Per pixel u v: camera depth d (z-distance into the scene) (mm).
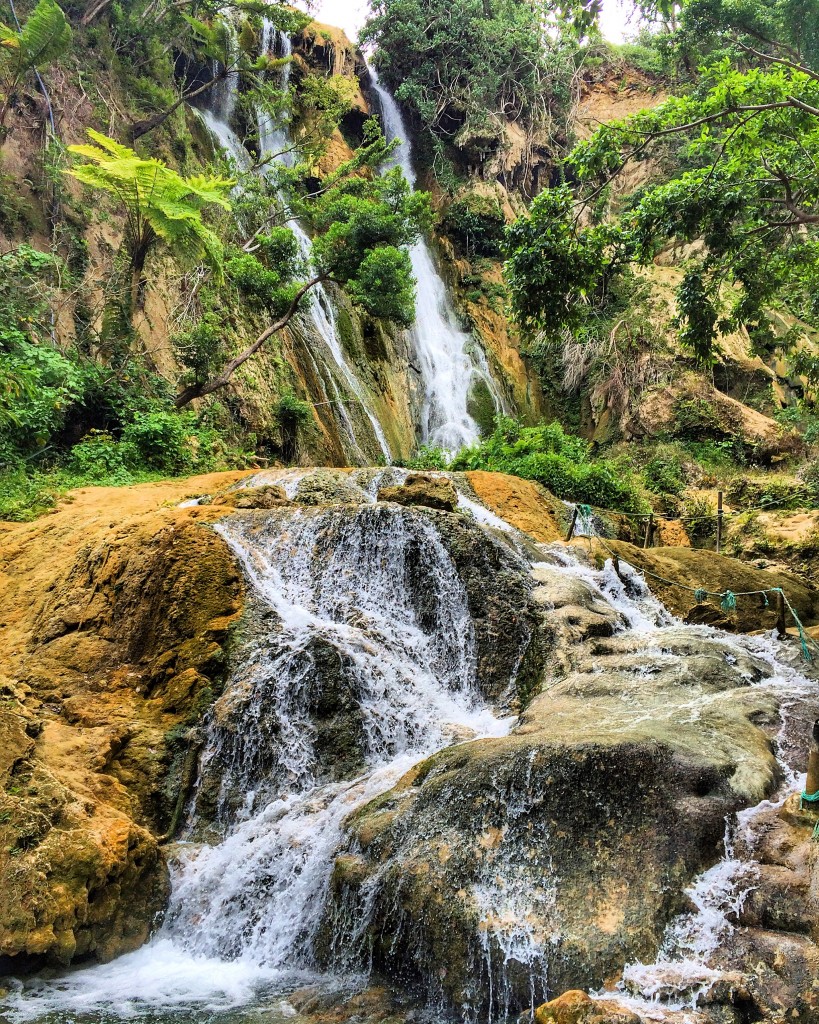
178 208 14750
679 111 12016
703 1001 3881
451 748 6020
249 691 6977
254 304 21109
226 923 5508
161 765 6461
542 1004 3988
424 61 32781
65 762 6020
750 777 5109
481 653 8125
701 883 4512
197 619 7625
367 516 8953
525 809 5016
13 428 12578
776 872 4434
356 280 18953
